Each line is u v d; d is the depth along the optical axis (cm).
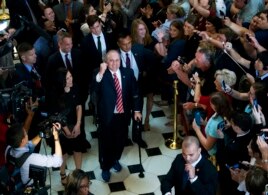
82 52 714
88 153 693
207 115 580
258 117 502
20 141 487
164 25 768
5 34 681
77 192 455
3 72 605
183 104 639
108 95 597
